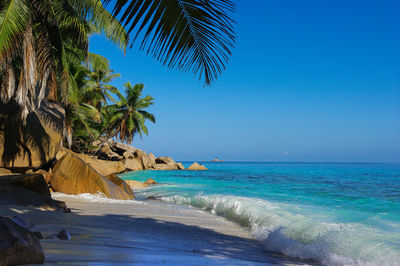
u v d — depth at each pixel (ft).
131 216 24.95
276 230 20.93
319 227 20.29
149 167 169.99
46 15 45.73
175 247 14.32
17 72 54.03
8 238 6.42
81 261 7.86
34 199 19.60
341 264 14.43
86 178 39.17
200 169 175.42
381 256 14.44
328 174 118.42
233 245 17.92
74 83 67.00
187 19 7.36
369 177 96.53
